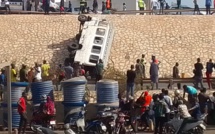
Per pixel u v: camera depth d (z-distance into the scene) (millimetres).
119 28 44000
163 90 24078
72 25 44438
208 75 34500
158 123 23281
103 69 34375
